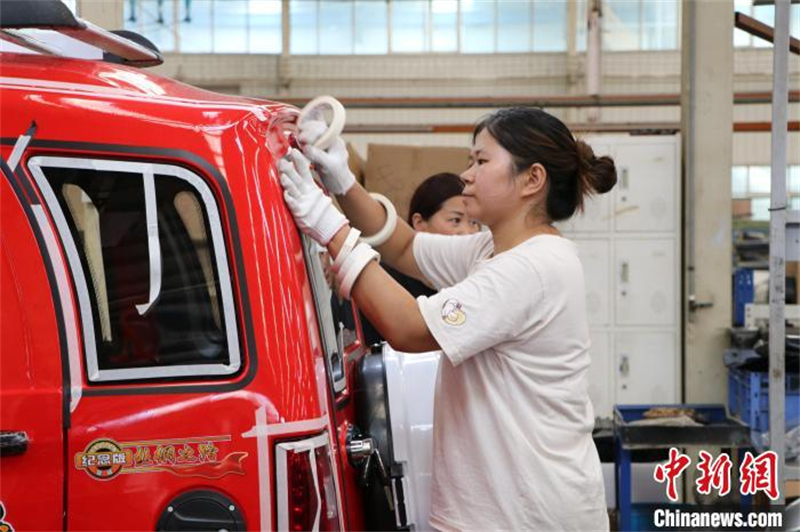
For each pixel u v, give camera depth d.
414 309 1.81
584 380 1.95
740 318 5.94
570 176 1.99
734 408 4.98
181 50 14.04
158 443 1.68
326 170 2.04
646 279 5.60
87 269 1.71
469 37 14.12
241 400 1.69
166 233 1.74
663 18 13.52
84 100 1.73
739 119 12.03
